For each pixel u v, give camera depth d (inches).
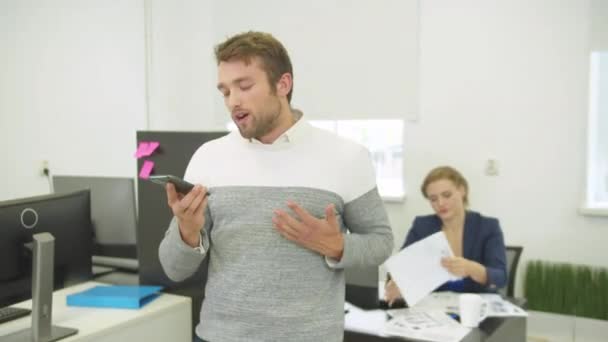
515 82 128.5
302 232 44.8
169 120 175.2
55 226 63.4
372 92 144.9
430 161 139.6
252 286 46.3
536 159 127.6
